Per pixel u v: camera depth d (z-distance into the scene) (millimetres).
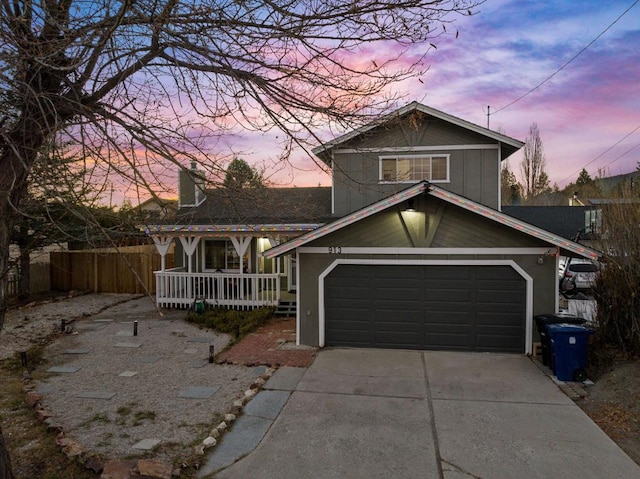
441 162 14383
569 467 4973
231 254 16844
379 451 5375
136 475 4688
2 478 3902
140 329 12492
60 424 6293
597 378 7809
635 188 9461
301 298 10516
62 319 13500
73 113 4074
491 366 8773
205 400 7223
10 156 3848
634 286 7980
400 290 10188
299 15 3846
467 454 5285
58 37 3801
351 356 9562
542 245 9562
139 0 3750
